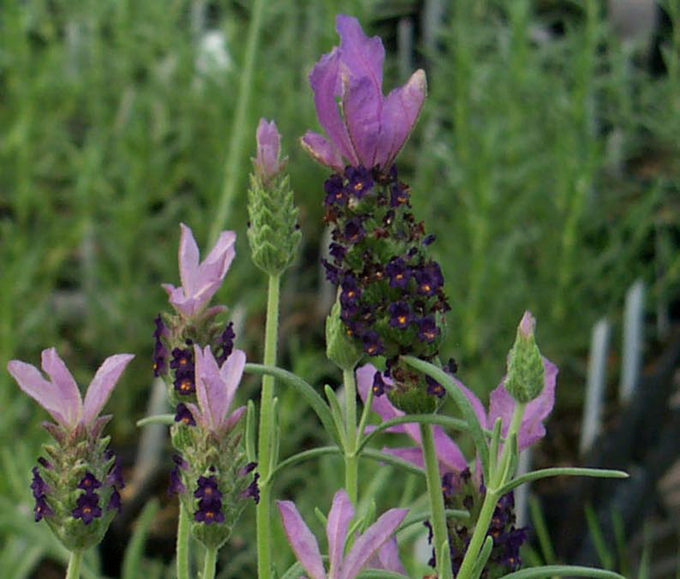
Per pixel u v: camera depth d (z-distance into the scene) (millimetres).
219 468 262
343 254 259
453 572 282
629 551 695
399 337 258
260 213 296
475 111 927
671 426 734
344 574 245
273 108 925
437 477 262
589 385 741
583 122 843
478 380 791
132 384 857
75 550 266
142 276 899
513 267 865
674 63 892
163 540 699
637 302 784
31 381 264
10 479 637
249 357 869
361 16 862
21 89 889
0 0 985
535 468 778
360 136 258
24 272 829
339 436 285
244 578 682
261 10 596
